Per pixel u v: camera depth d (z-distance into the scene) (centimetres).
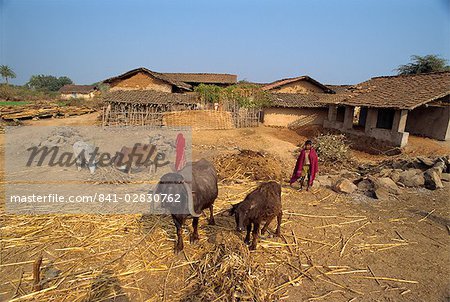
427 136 1795
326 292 464
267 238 625
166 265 530
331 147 1387
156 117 2578
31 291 461
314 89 3059
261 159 1166
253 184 993
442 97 1667
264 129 2414
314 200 854
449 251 582
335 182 961
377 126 2066
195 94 2862
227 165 1116
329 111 2342
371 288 475
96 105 4538
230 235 623
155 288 471
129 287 473
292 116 2592
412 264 539
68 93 6494
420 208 786
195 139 1891
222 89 2697
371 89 2109
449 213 752
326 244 608
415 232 659
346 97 2112
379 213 761
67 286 474
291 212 765
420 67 3822
